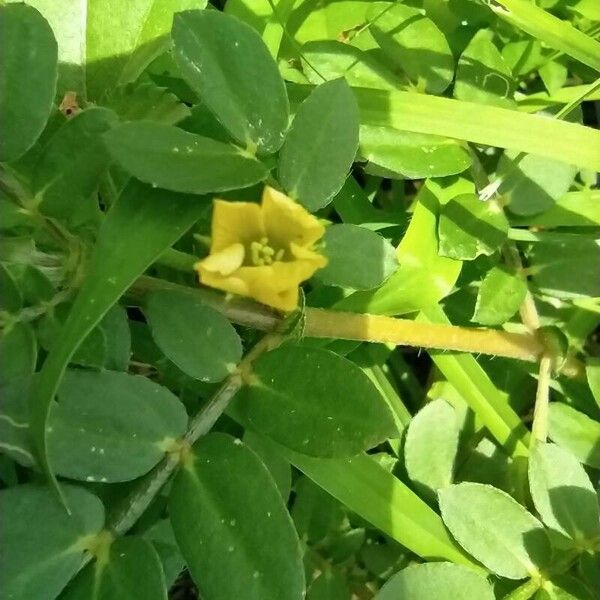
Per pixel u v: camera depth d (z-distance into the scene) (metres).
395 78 0.10
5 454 0.07
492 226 0.10
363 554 0.10
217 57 0.07
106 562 0.07
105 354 0.07
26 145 0.07
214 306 0.08
